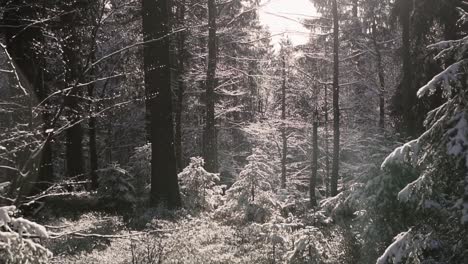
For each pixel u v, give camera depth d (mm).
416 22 12648
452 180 5613
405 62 14602
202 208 14430
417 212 6984
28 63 8781
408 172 7727
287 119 28750
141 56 15789
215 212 13500
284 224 8945
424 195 5832
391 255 5832
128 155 31391
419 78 12555
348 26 24234
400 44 23828
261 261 8469
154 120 13391
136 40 12633
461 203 5340
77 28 6812
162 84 13266
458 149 5141
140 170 18750
